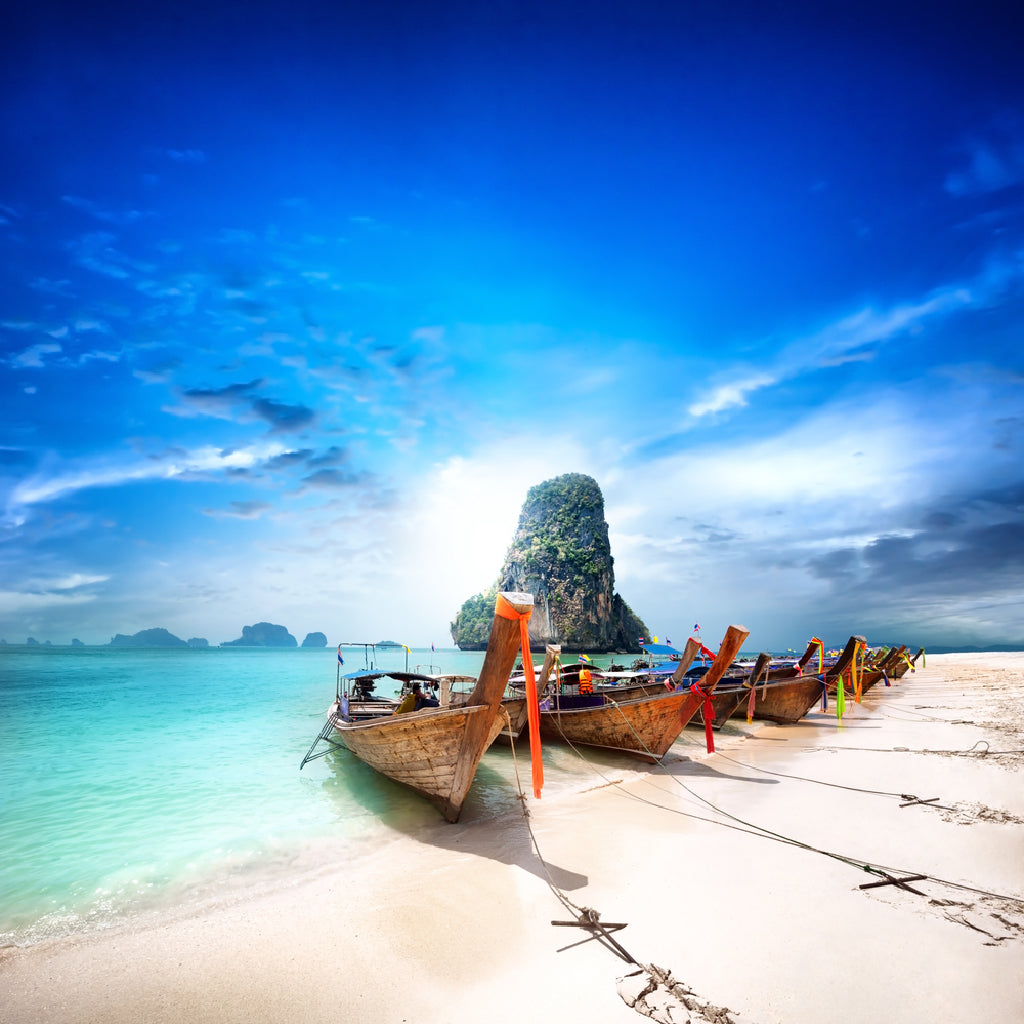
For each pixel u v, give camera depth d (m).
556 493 140.62
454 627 145.62
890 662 34.09
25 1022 4.71
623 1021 4.38
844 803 10.06
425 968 5.34
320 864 8.37
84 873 8.11
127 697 31.92
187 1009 4.84
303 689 36.91
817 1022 4.28
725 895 6.54
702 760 14.53
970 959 5.00
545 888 6.98
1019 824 8.42
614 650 130.12
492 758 15.60
